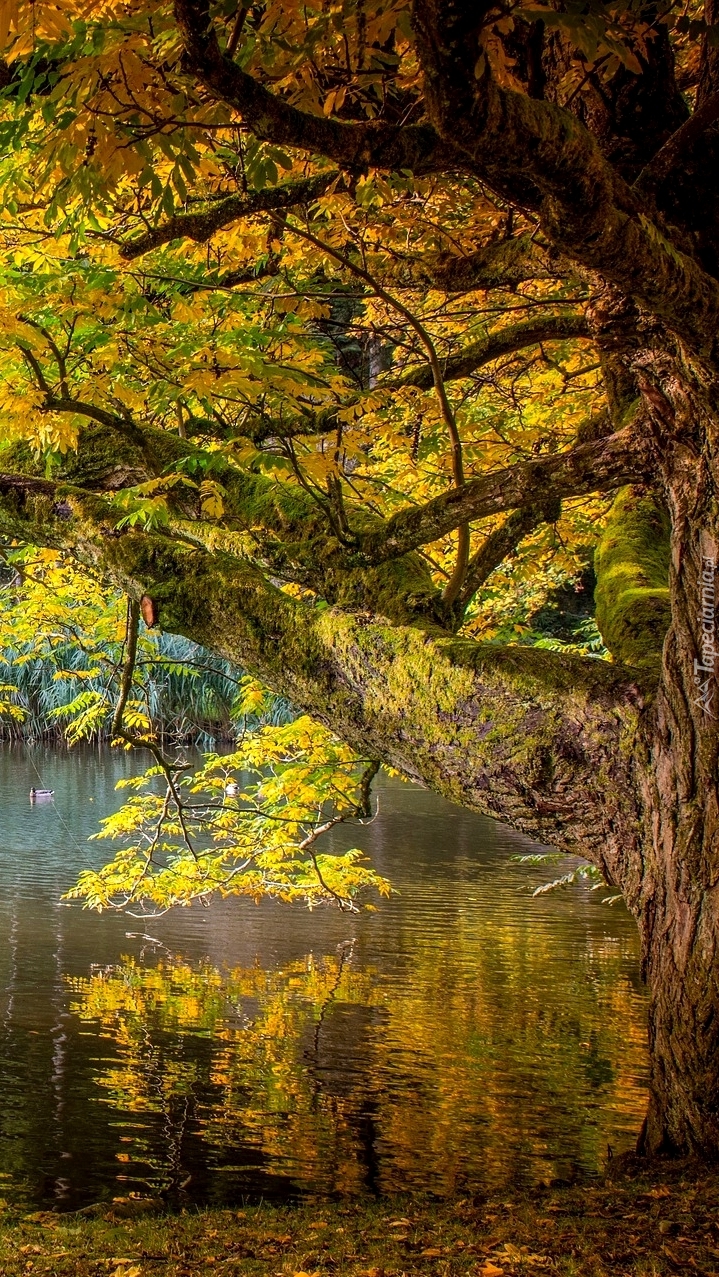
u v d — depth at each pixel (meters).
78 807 20.73
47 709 28.64
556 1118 6.64
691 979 4.27
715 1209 3.96
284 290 5.18
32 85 2.90
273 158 3.13
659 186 3.67
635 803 4.32
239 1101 6.92
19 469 5.87
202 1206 5.25
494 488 4.52
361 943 11.46
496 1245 3.91
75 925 12.16
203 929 12.11
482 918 12.73
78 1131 6.33
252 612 4.91
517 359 6.94
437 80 2.39
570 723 4.37
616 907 13.32
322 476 4.51
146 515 4.73
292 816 8.95
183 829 9.52
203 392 4.28
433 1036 8.38
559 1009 9.09
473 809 4.63
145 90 2.88
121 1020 8.67
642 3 3.16
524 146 2.56
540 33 3.39
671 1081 4.45
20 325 4.27
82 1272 3.99
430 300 6.55
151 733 10.23
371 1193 5.42
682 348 3.64
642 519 5.99
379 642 4.66
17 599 9.97
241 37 3.22
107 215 4.16
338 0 2.84
